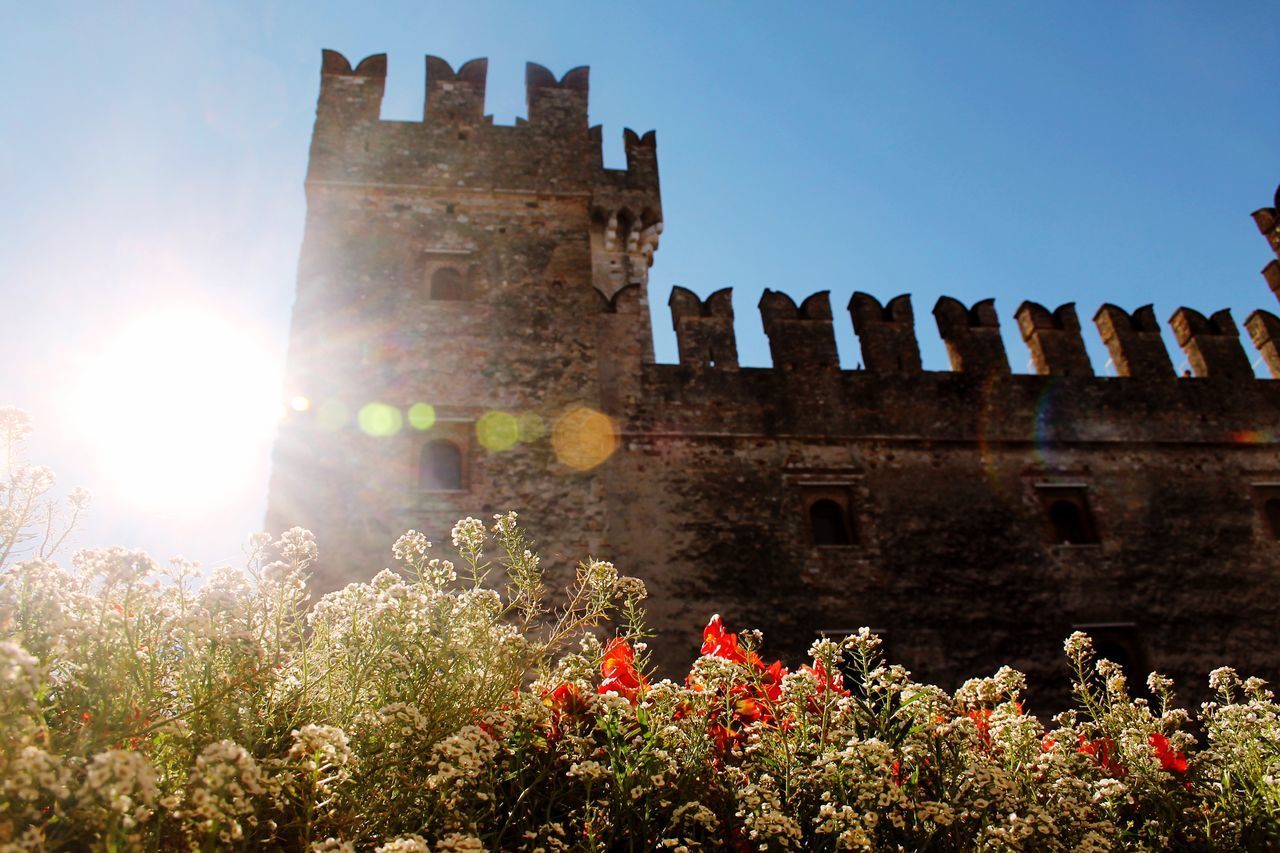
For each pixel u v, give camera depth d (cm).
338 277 1395
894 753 370
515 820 355
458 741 314
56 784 219
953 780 378
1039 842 352
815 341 1557
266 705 340
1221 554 1456
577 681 415
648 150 2375
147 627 328
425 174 1534
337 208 1470
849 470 1437
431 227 1484
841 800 359
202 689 318
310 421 1265
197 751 300
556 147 1616
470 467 1274
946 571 1366
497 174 1561
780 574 1321
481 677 391
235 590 344
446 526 1209
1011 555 1400
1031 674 1296
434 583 464
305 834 283
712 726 431
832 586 1324
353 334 1347
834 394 1507
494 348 1380
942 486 1450
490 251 1478
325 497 1205
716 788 379
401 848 246
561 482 1283
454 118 1609
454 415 1309
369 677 370
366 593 390
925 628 1310
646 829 339
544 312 1430
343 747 280
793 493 1401
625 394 1441
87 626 293
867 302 1620
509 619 1138
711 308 1557
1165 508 1491
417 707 354
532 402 1343
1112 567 1415
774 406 1476
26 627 286
